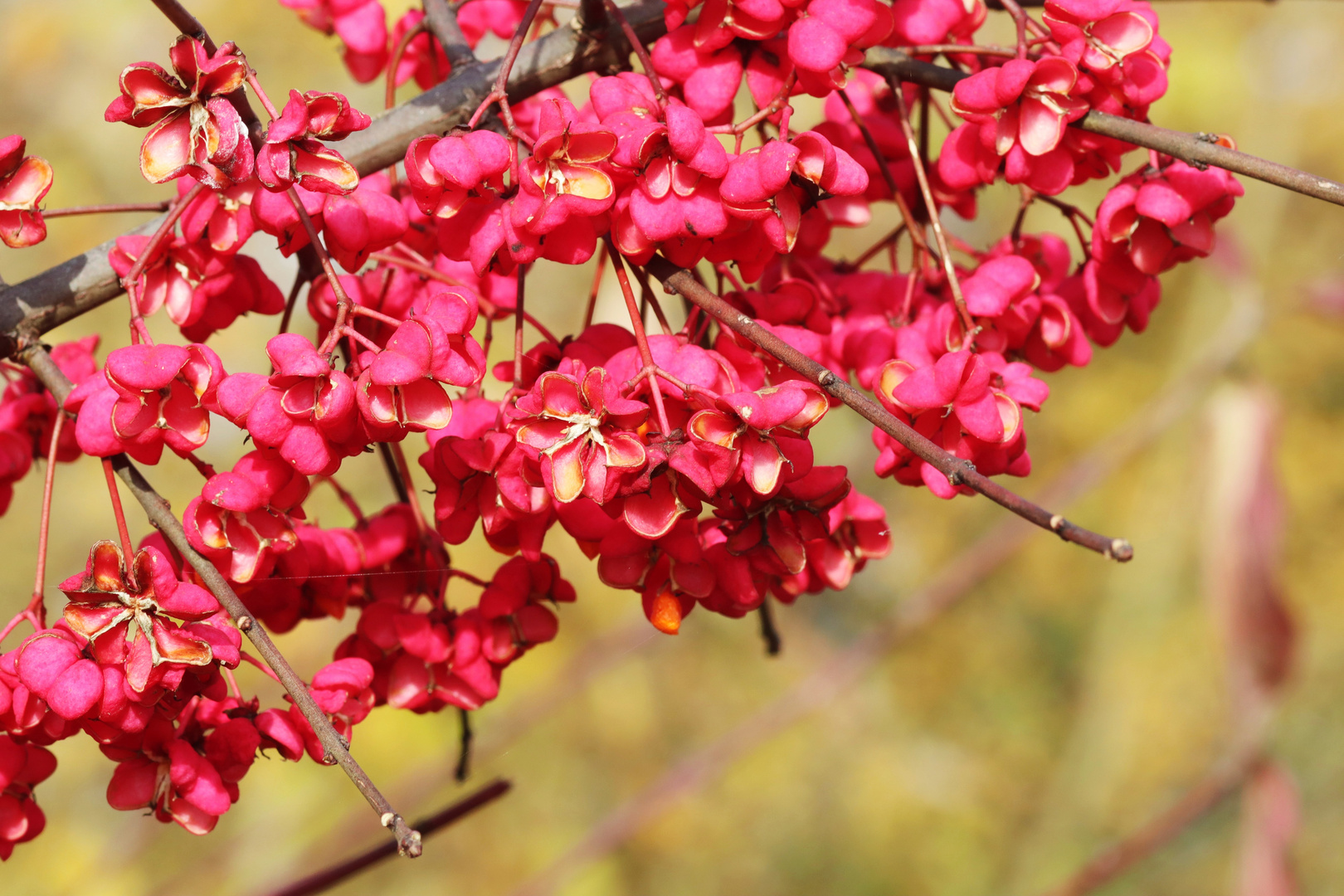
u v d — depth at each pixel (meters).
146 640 0.54
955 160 0.57
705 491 0.54
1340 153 1.94
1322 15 1.89
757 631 2.17
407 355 0.54
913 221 0.57
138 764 0.55
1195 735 1.98
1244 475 0.83
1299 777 1.89
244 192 0.55
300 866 1.09
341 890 1.82
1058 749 2.17
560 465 0.54
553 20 0.62
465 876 1.85
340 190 0.54
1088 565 2.28
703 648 2.12
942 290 0.58
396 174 0.59
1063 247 0.59
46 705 0.55
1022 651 2.28
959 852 2.05
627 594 1.64
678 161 0.54
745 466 0.54
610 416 0.54
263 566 0.55
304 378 0.54
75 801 1.61
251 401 0.54
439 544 0.58
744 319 0.54
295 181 0.54
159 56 1.61
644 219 0.54
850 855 2.04
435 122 0.57
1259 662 0.81
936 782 2.14
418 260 0.58
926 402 0.55
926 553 2.34
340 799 1.49
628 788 1.94
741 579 0.55
